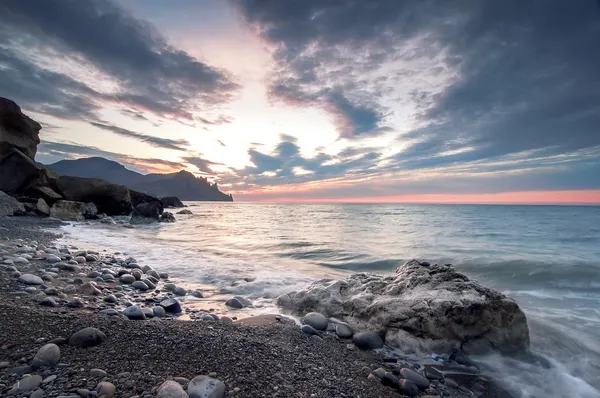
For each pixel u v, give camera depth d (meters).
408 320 5.22
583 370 4.60
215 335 4.21
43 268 7.80
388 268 11.81
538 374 4.50
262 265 11.24
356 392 3.48
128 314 5.15
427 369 4.50
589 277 10.34
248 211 72.94
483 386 4.18
